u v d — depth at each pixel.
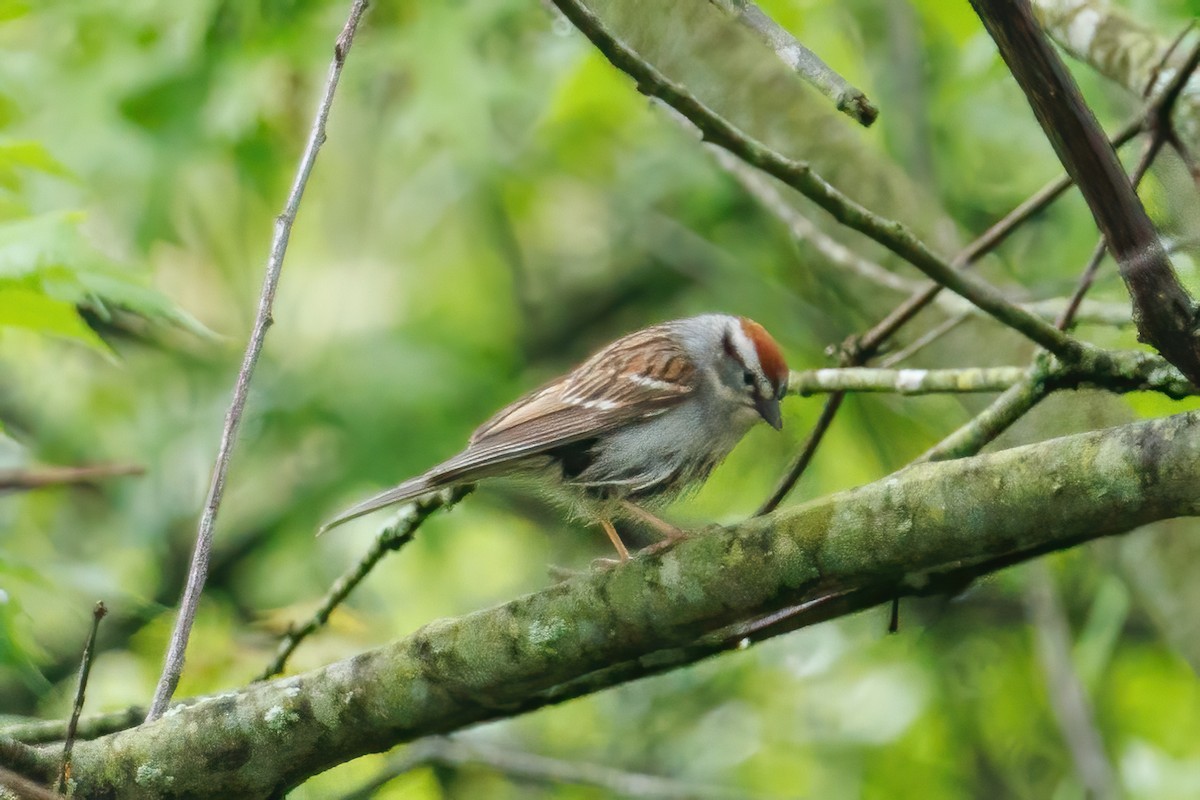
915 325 10.52
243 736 6.20
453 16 11.97
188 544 14.33
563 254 16.62
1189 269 5.86
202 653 10.72
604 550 14.71
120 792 6.18
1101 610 11.45
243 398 5.95
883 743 13.29
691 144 13.80
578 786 13.12
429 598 14.31
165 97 11.73
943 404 13.10
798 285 14.71
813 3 12.11
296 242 15.30
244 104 11.59
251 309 14.75
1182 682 13.27
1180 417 4.93
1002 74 10.88
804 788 13.52
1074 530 5.09
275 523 13.74
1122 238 5.43
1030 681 13.54
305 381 14.09
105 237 12.15
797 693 13.74
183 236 13.55
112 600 8.49
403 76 13.05
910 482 5.34
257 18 11.81
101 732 7.21
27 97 11.63
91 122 11.61
